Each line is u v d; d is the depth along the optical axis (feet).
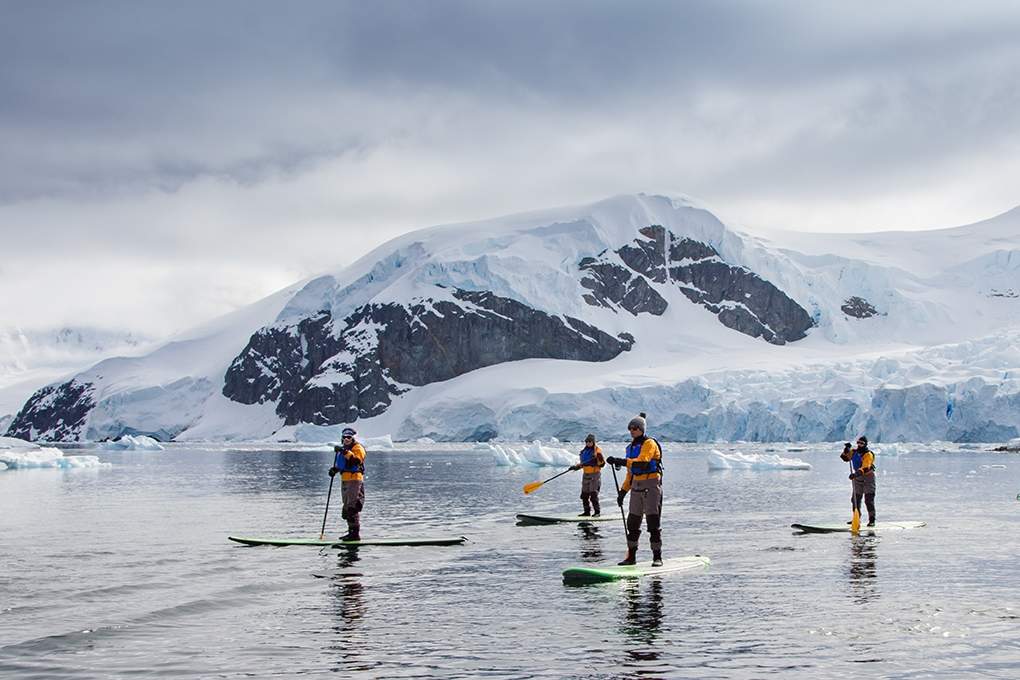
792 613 50.16
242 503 128.67
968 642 43.75
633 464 65.57
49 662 41.11
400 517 107.34
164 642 44.60
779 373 522.06
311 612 51.26
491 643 44.06
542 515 102.83
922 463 272.10
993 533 87.51
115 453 415.23
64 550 76.38
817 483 175.94
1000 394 414.82
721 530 90.94
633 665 40.16
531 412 558.97
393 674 39.11
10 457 245.04
